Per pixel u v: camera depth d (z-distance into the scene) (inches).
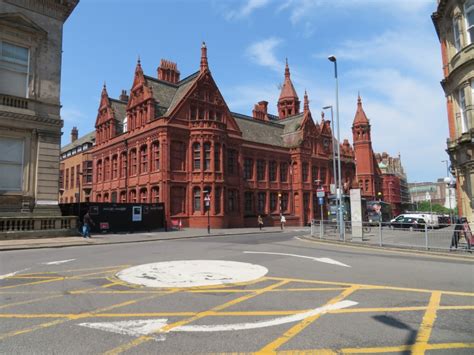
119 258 535.5
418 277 373.1
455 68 703.7
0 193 808.9
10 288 324.8
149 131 1478.8
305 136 2111.2
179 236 1023.6
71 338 195.5
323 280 355.9
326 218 2167.8
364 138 2925.7
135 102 1611.7
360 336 196.9
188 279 357.4
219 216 1459.2
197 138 1475.1
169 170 1393.9
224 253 595.5
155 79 1653.5
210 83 1603.1
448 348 179.3
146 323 220.5
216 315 237.0
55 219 878.4
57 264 476.7
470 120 674.8
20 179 845.8
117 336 198.4
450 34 768.9
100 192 1870.1
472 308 252.8
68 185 2471.7
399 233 916.6
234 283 338.3
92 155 1968.5
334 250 654.5
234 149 1643.7
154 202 1428.4
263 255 565.0
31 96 866.1
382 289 314.0
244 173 1791.3
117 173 1722.4
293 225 1961.1
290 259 514.9
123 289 316.2
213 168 1471.5
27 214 838.5
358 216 839.1
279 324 217.9
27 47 877.2
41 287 328.2
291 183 2042.3
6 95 828.6
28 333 203.8
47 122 885.8
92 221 1127.0
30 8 887.7
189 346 183.5
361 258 531.5
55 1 924.0
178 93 1649.9
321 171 2209.6
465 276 378.9
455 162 756.0
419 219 1439.5
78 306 261.9
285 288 318.7
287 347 181.5
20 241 772.6
